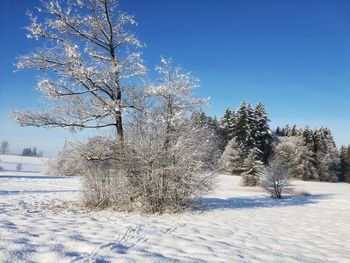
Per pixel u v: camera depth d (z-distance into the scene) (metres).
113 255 6.24
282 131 87.38
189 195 13.59
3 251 6.02
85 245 6.77
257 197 24.56
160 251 6.85
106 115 14.47
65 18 14.13
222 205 16.75
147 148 13.08
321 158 69.88
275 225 11.56
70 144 14.02
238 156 45.31
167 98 13.98
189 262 6.18
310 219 13.59
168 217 11.94
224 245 7.81
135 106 14.09
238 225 11.00
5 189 22.02
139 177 13.22
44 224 9.06
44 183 29.81
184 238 8.28
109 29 14.81
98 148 13.84
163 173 13.09
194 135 13.70
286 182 24.86
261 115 50.66
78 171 14.51
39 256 5.93
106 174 13.82
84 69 13.70
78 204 14.33
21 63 13.69
